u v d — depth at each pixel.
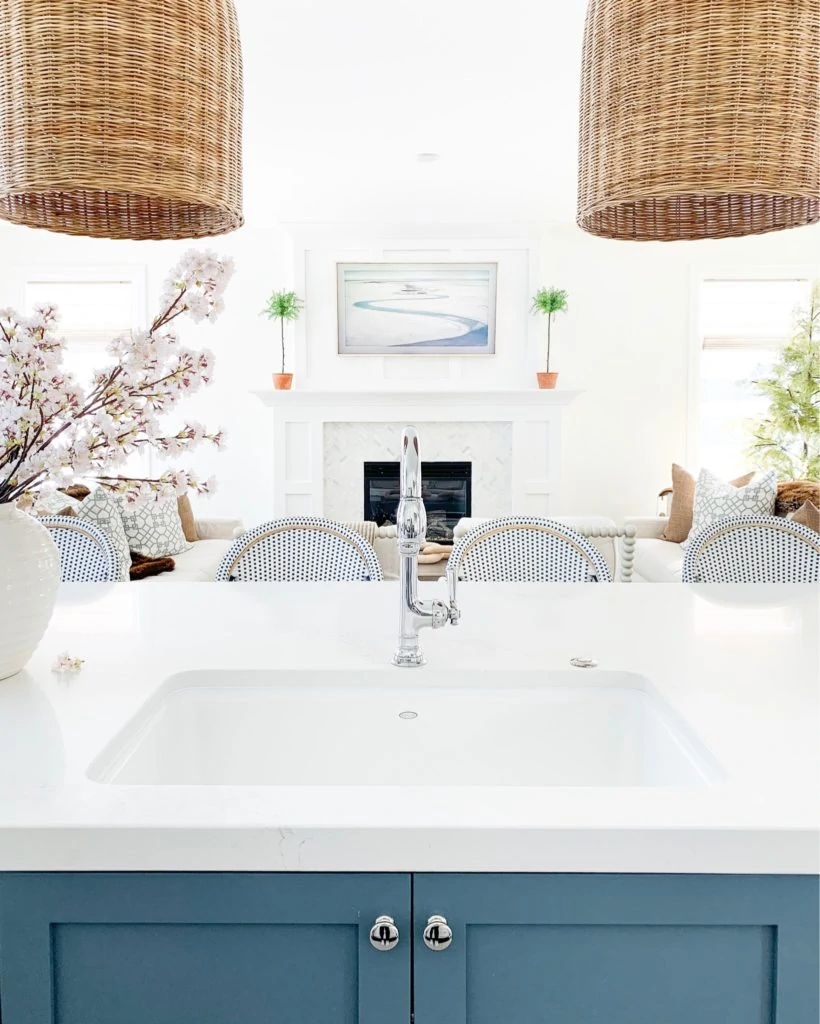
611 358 6.40
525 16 3.10
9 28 0.94
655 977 0.77
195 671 1.23
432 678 1.23
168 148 0.98
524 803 0.80
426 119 4.12
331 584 1.85
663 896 0.76
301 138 4.38
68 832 0.75
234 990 0.78
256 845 0.75
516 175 5.01
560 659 1.28
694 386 6.39
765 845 0.75
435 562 4.61
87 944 0.77
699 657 1.29
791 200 1.30
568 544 2.02
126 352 1.06
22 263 6.32
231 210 1.09
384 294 6.25
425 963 0.77
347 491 6.30
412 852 0.75
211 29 1.02
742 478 5.21
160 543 4.57
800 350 6.04
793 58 1.04
